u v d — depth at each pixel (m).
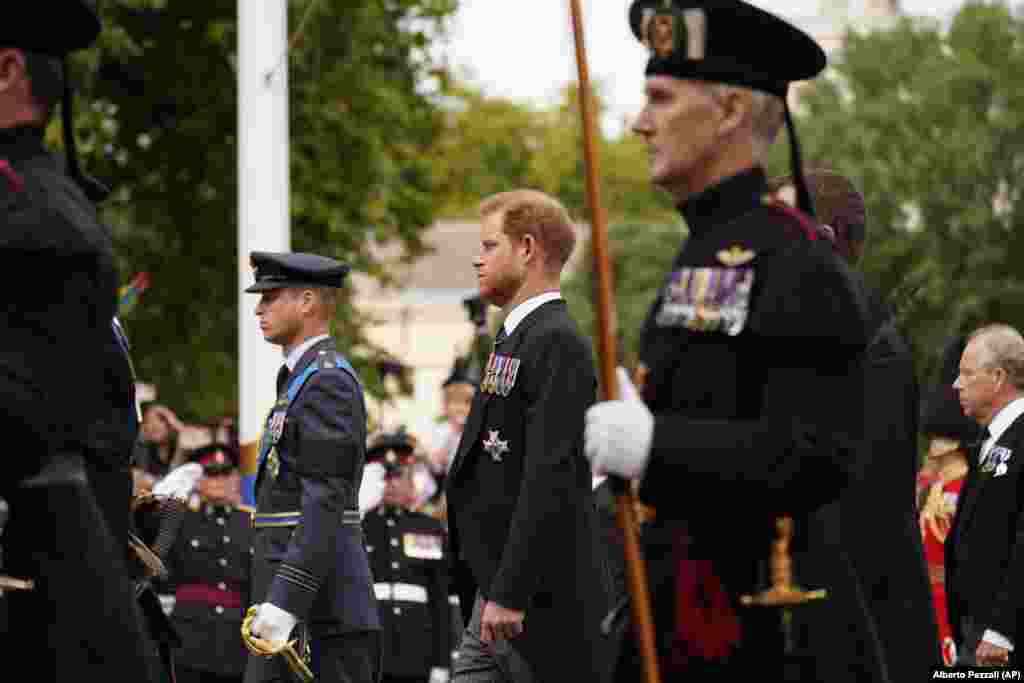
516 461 19.92
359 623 22.06
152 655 14.75
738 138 13.30
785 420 12.40
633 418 12.59
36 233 13.26
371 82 63.31
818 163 119.69
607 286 13.32
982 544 21.89
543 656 19.50
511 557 19.22
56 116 54.19
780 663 12.86
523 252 20.58
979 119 120.75
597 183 13.45
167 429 43.06
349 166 64.06
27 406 13.29
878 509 19.80
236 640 33.19
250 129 32.12
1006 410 22.28
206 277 64.25
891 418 19.95
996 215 116.44
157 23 62.09
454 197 112.19
